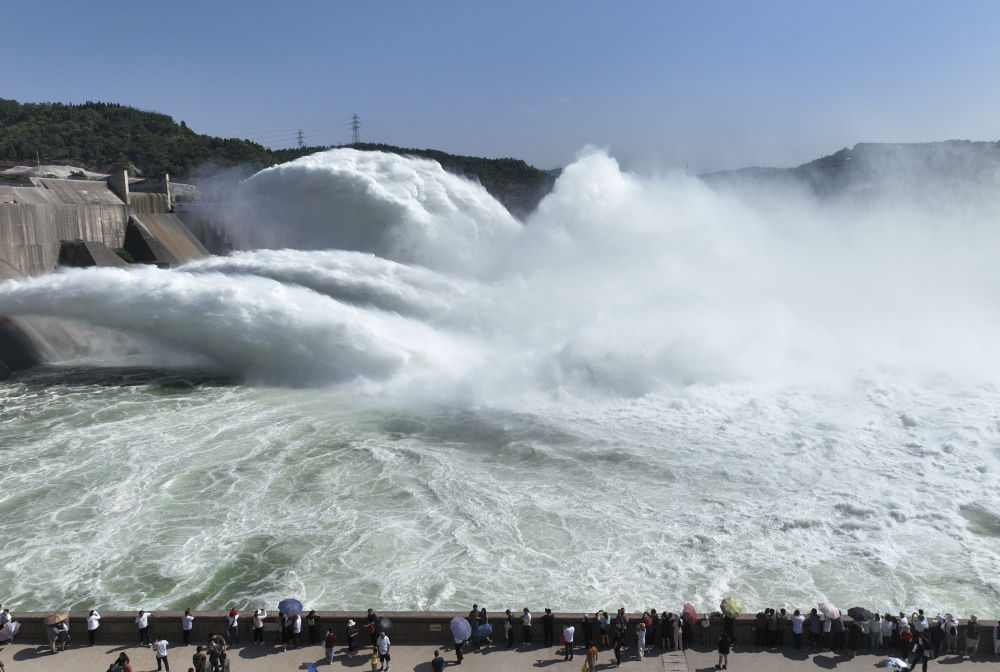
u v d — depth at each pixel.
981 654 19.89
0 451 34.41
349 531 26.91
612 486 30.44
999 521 26.98
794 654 20.14
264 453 34.22
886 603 22.31
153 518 27.95
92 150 171.00
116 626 20.91
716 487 30.22
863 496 28.98
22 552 25.58
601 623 20.20
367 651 20.38
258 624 20.61
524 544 25.89
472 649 20.44
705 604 22.30
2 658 19.97
